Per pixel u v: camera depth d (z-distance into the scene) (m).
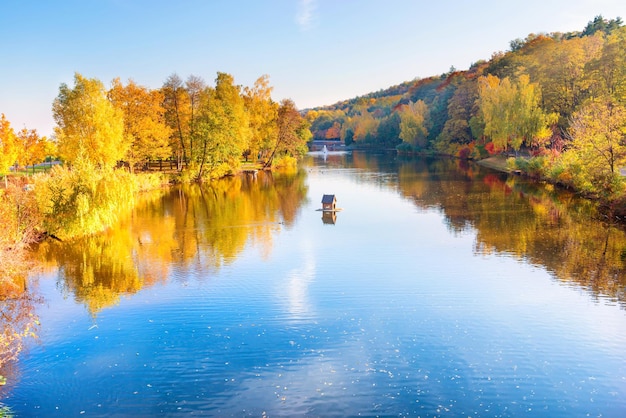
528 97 84.12
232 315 21.44
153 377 16.19
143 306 22.70
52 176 37.88
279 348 18.12
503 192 58.06
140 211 49.19
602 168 46.59
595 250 31.20
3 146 64.44
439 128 140.50
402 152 154.50
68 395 15.21
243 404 14.51
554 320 20.41
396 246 33.25
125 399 14.92
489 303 22.44
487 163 98.00
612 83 77.12
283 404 14.47
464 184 67.00
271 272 27.77
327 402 14.52
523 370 16.27
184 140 81.00
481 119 107.69
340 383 15.56
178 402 14.70
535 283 25.11
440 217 43.44
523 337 18.83
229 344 18.53
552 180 64.12
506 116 88.38
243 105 94.38
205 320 20.94
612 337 18.73
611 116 48.06
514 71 117.44
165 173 77.31
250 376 16.12
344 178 79.50
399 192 60.41
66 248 33.72
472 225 39.62
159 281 26.41
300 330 19.72
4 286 25.72
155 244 34.66
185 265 29.36
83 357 17.70
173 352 17.94
